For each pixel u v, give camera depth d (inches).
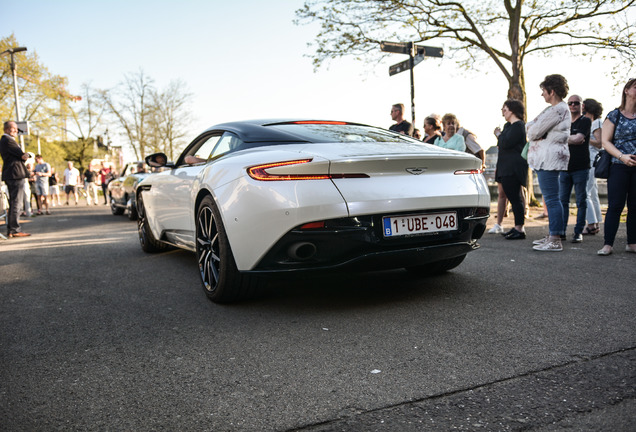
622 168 183.2
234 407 74.3
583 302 123.0
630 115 179.9
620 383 76.7
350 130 147.9
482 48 494.0
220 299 132.8
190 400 77.1
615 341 95.2
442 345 96.7
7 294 156.2
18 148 331.6
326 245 111.9
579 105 223.0
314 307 126.8
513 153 233.8
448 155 124.3
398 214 116.5
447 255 125.3
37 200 592.4
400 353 93.5
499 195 261.4
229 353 97.0
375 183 115.0
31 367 93.0
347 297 135.6
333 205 110.0
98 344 105.1
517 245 218.7
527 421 66.4
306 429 67.1
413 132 317.7
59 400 78.6
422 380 81.0
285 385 81.4
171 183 178.4
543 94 202.1
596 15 454.9
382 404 73.3
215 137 159.2
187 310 129.5
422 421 67.7
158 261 208.1
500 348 93.9
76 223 436.8
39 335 112.5
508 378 80.4
